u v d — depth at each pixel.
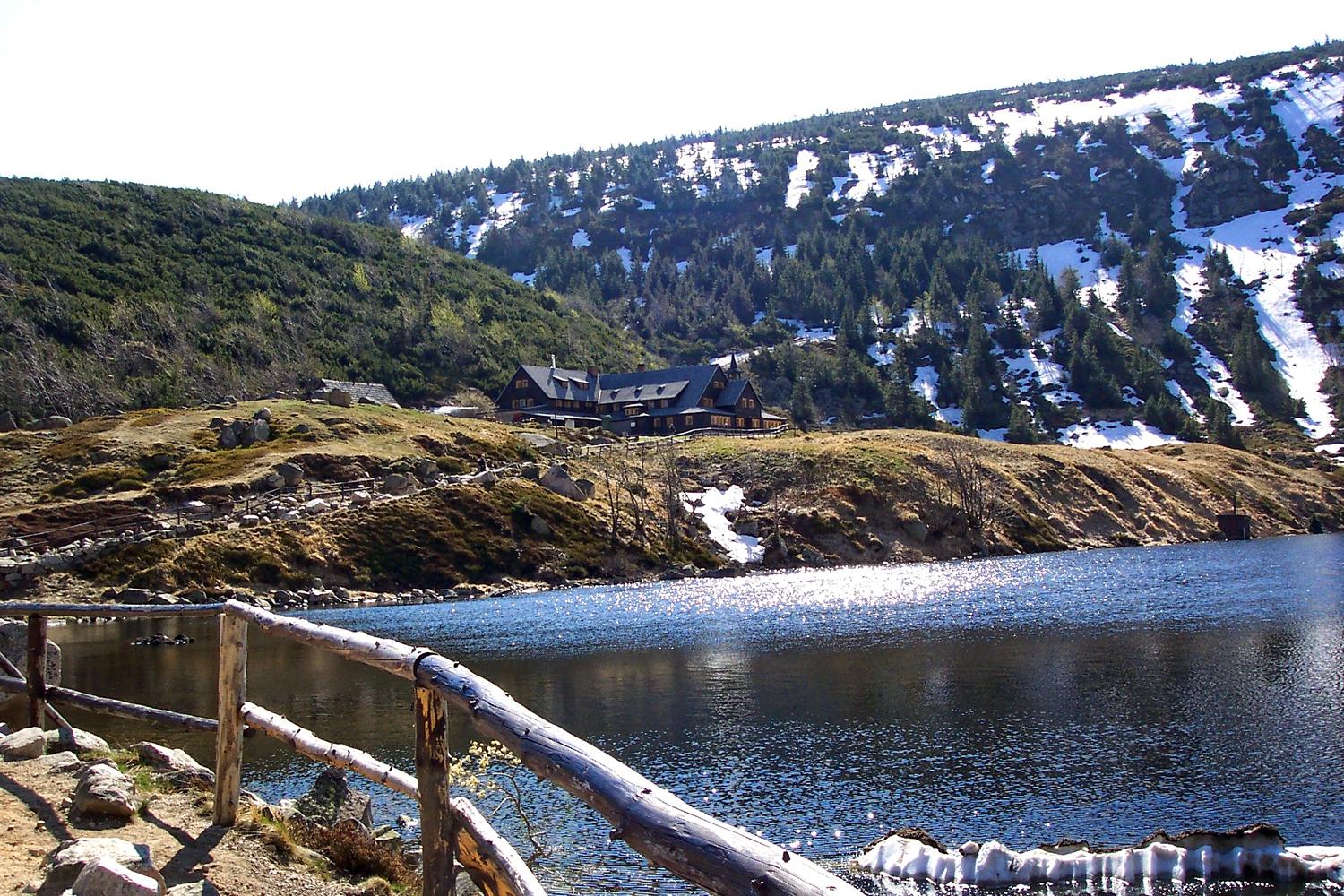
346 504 73.25
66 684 31.59
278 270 158.62
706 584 70.50
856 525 91.81
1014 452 116.12
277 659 38.75
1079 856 15.20
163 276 143.12
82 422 89.75
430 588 67.19
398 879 9.12
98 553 60.25
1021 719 25.25
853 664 34.47
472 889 8.59
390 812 17.23
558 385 137.25
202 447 82.81
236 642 8.92
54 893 6.66
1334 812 17.56
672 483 90.00
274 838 8.63
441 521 73.44
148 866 7.13
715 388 136.50
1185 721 24.31
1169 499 115.44
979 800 18.95
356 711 27.53
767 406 193.62
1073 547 99.69
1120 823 17.48
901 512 94.31
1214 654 33.81
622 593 64.94
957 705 27.23
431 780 6.05
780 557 84.50
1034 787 19.69
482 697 5.48
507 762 17.91
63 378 105.38
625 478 92.69
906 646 38.16
